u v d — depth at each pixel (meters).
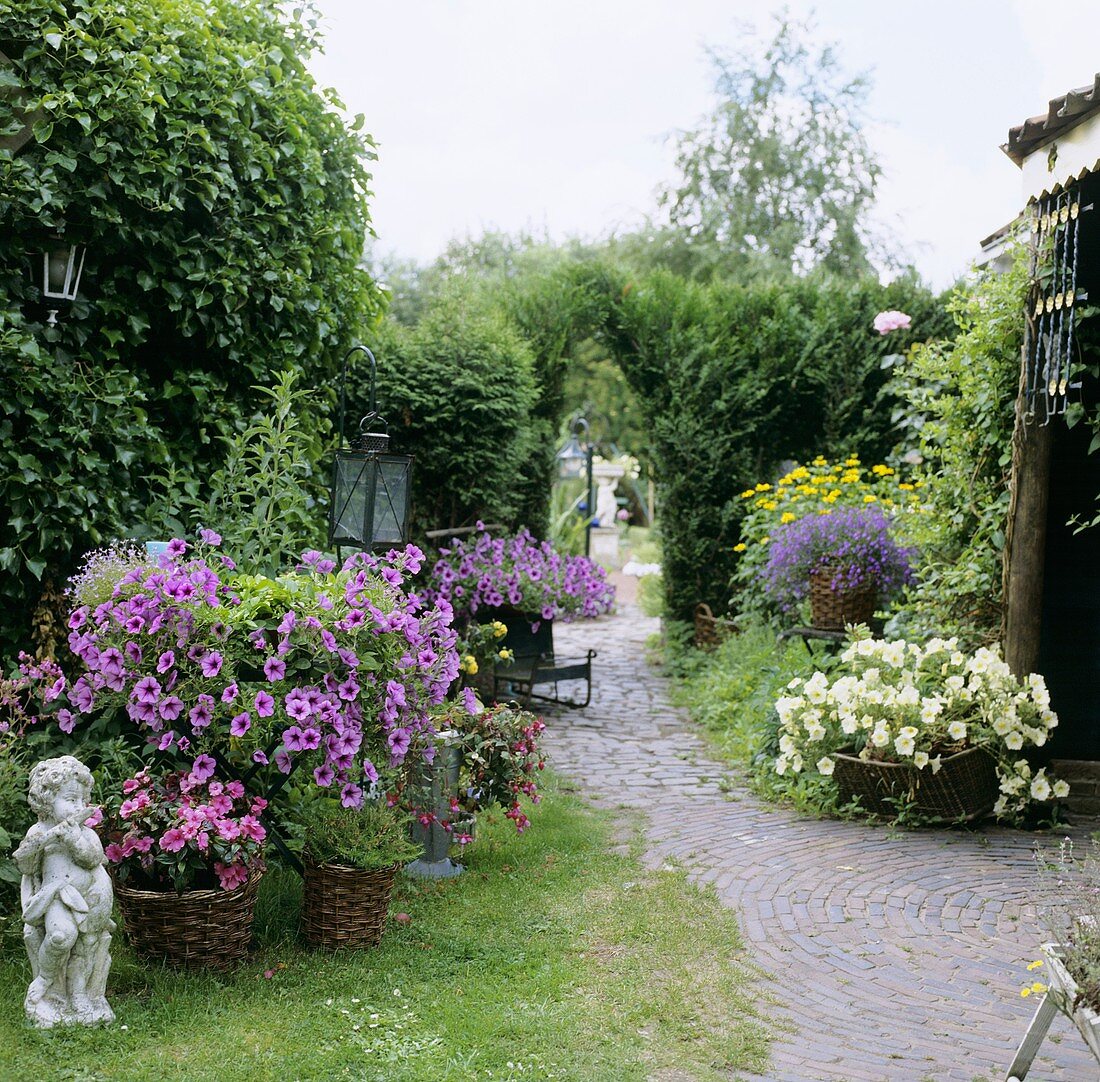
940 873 4.77
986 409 5.90
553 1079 2.89
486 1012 3.29
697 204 23.23
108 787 4.02
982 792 5.54
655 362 10.59
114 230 4.80
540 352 10.31
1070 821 5.62
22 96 4.54
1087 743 6.28
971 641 6.14
